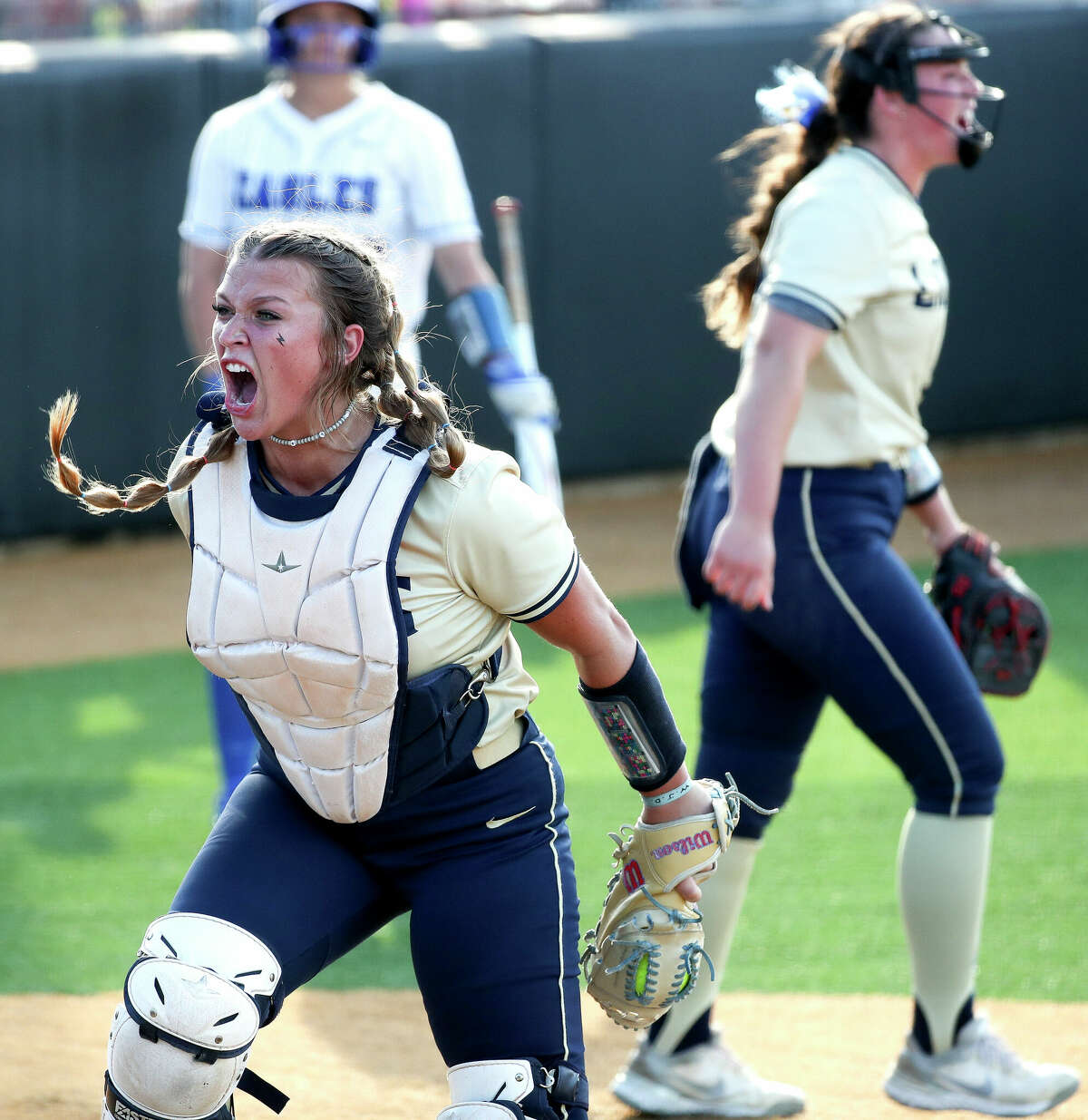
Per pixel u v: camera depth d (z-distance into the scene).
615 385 35.97
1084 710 21.70
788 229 10.72
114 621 28.58
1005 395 38.84
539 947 7.56
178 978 7.11
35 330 31.31
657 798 8.00
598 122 34.69
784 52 35.78
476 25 36.06
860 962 14.06
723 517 11.17
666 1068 11.10
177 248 31.98
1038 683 23.02
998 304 38.16
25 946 14.42
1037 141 37.62
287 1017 12.94
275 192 15.55
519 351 16.44
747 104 35.78
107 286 31.61
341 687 7.16
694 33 35.16
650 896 8.22
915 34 10.95
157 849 17.05
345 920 7.77
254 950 7.30
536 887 7.66
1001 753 10.90
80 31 39.16
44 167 30.80
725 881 11.18
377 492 7.03
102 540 34.12
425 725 7.28
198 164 15.99
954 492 36.50
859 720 10.94
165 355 32.28
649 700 7.68
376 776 7.38
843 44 11.32
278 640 7.21
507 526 7.13
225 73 31.77
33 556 33.41
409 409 7.13
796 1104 11.12
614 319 35.66
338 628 7.05
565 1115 7.60
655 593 29.30
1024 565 30.28
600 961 8.38
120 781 19.56
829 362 10.66
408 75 33.00
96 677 25.00
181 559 33.06
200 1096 7.18
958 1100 11.05
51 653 26.55
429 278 33.25
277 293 6.87
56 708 23.17
